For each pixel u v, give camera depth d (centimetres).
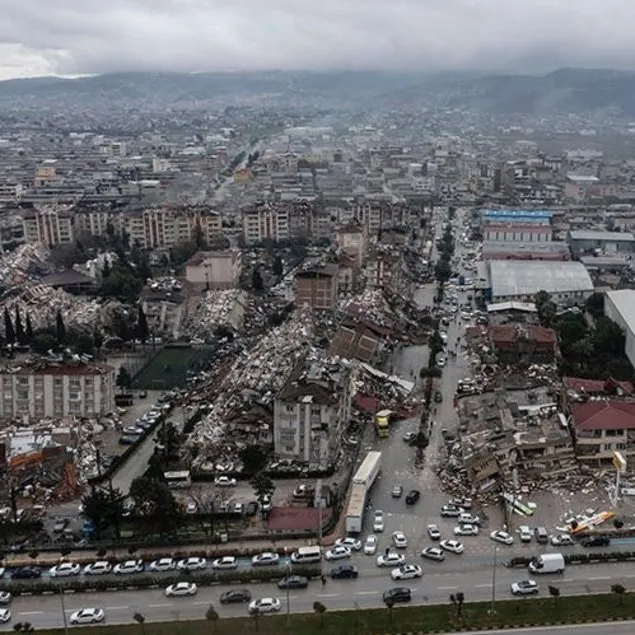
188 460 19625
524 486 18025
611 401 19962
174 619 13675
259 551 15638
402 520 16875
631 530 16162
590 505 17300
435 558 15300
